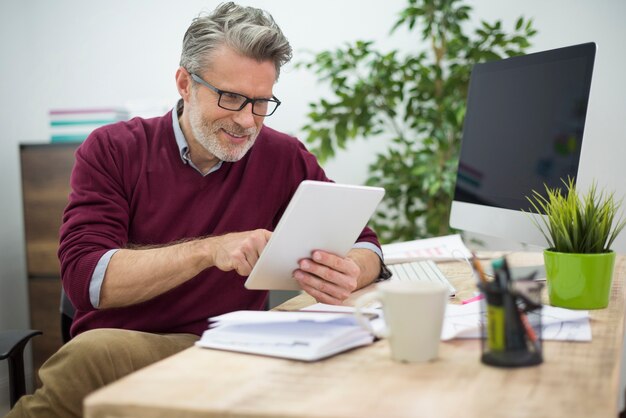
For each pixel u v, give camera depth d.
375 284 1.37
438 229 2.50
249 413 0.61
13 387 1.33
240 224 1.53
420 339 0.77
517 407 0.62
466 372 0.73
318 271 1.08
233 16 1.38
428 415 0.60
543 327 0.91
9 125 2.98
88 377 1.07
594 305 1.05
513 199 1.44
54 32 3.18
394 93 2.45
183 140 1.48
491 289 0.75
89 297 1.22
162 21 3.08
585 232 1.06
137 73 3.13
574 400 0.64
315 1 2.95
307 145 2.97
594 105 2.59
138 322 1.41
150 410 0.63
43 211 2.71
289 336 0.83
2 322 2.90
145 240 1.47
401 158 2.58
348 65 2.45
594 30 2.62
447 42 2.49
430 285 0.79
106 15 3.14
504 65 1.56
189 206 1.49
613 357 0.78
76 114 2.72
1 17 2.96
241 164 1.55
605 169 2.57
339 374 0.73
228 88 1.34
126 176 1.45
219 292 1.48
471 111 1.67
